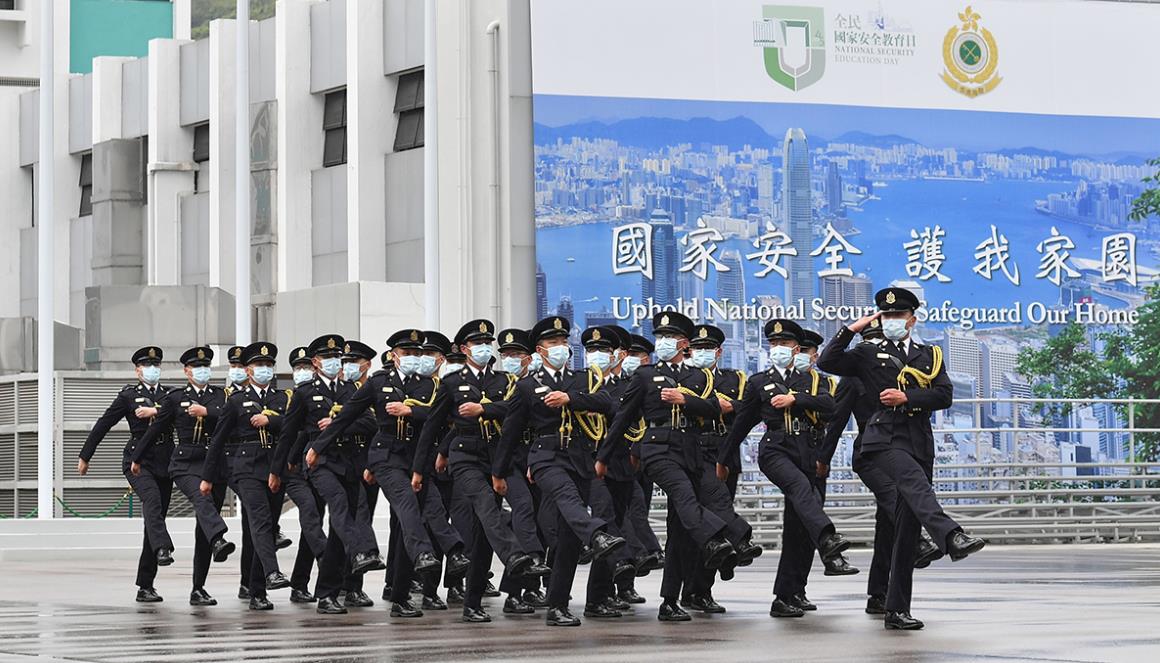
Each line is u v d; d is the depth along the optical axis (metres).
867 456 16.70
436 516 19.72
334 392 21.16
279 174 49.97
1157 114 44.22
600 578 18.80
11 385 46.09
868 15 42.56
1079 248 43.62
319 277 49.59
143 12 67.38
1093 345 43.56
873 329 17.59
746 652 14.46
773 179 41.75
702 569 19.28
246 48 38.66
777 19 41.88
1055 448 42.56
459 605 21.70
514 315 40.22
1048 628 16.67
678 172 41.16
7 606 22.53
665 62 41.16
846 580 26.28
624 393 18.86
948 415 42.25
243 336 38.31
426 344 19.92
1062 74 43.78
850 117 42.31
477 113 40.81
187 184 55.78
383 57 47.53
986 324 42.97
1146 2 44.47
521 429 18.14
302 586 22.69
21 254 61.62
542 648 15.28
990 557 33.62
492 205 40.47
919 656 13.85
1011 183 43.31
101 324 46.31
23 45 63.59
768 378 18.70
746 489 39.47
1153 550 36.78
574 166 40.56
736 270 41.44
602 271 40.59
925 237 42.72
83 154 60.81
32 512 44.75
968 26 43.25
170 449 23.25
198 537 22.42
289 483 21.23
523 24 40.69
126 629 18.44
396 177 46.91
